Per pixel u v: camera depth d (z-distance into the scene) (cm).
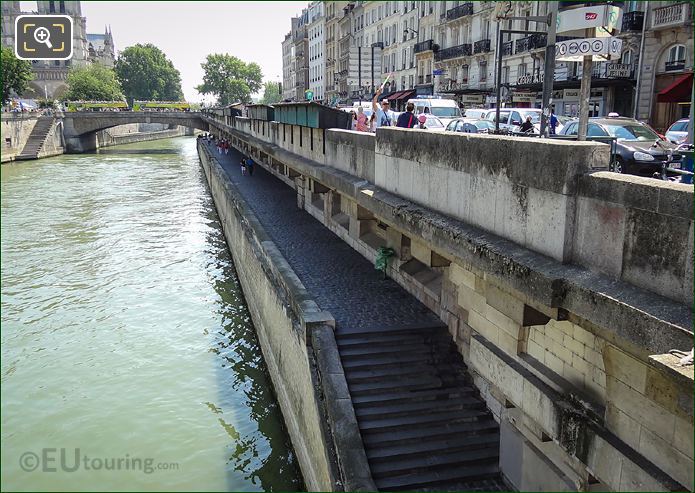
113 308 2038
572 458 654
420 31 5228
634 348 507
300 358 1084
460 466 864
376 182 1105
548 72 1258
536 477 738
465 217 750
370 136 1140
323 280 1414
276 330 1353
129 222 3428
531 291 566
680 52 2373
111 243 2934
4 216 3581
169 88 13875
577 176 546
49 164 6362
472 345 852
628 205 489
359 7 6844
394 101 5475
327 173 1399
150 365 1600
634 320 456
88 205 3959
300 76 10600
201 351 1678
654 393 495
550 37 1246
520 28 3638
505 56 3788
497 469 859
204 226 3331
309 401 1002
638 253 482
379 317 1157
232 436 1266
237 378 1515
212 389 1462
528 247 613
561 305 541
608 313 483
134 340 1767
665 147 1338
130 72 13138
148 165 6384
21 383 1516
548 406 661
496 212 674
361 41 6906
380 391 961
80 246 2875
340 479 828
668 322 427
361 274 1464
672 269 451
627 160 1274
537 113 2256
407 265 1338
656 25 2420
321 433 900
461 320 1035
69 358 1653
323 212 2117
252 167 3822
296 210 2464
